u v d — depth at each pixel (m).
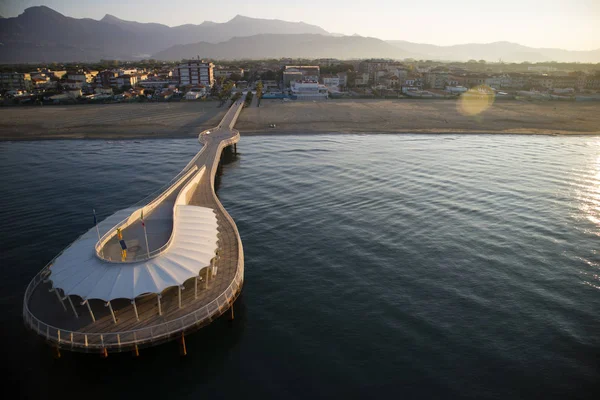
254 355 31.59
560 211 60.41
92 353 29.94
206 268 38.09
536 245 49.59
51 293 34.38
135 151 101.19
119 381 29.25
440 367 30.22
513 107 176.88
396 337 33.31
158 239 39.00
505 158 93.62
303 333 33.91
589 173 80.50
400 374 29.58
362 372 29.78
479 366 30.36
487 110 167.75
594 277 42.72
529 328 34.56
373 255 46.75
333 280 41.59
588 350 32.06
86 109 164.00
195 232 39.22
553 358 31.20
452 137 121.88
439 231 53.22
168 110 162.88
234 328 34.66
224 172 82.31
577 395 27.97
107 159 92.50
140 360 31.14
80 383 29.06
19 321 35.00
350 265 44.53
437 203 63.28
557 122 143.75
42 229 53.00
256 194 68.00
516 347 32.34
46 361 30.91
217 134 106.94
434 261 45.53
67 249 36.66
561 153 99.50
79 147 105.56
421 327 34.50
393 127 134.12
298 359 31.09
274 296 38.91
